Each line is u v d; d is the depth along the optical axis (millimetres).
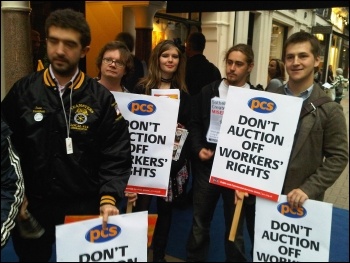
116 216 1598
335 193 4184
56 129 1602
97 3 5996
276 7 3584
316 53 1835
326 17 10344
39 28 3852
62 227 1525
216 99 2316
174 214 3496
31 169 1639
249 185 1975
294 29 11078
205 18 7633
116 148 1715
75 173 1643
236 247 2379
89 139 1634
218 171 2047
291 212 1884
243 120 1981
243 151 1987
